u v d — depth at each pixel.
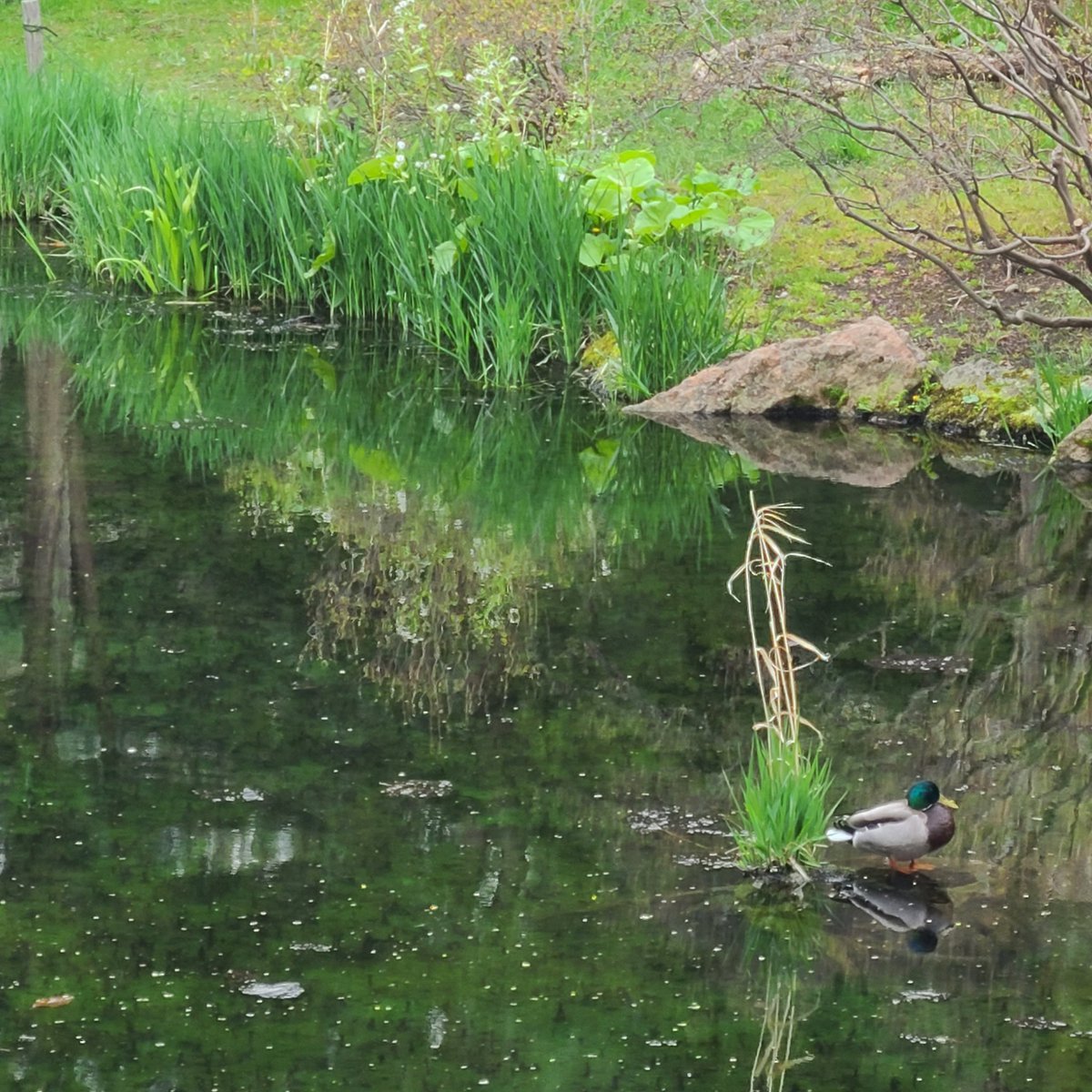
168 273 19.67
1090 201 15.28
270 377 16.80
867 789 8.87
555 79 19.88
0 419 15.19
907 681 10.27
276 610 11.19
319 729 9.48
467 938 7.39
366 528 12.85
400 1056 6.55
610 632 10.95
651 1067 6.52
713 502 13.59
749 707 9.88
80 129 22.30
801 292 17.44
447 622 11.06
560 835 8.34
